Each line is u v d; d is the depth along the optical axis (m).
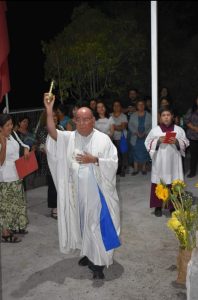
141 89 13.16
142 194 7.99
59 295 4.76
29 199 7.89
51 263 5.47
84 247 4.94
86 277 5.11
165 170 6.71
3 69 6.13
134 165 9.31
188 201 4.80
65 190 4.98
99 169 4.87
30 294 4.79
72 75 11.49
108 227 4.87
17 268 5.37
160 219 6.76
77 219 5.01
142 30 14.02
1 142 5.73
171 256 5.57
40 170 8.58
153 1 7.43
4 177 5.91
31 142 7.07
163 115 6.73
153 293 4.75
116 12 14.61
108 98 12.80
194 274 4.18
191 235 4.79
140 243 5.95
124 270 5.24
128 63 12.73
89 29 12.12
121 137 9.10
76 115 4.84
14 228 6.10
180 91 13.48
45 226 6.64
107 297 4.70
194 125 8.77
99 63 11.44
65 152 4.95
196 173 9.27
